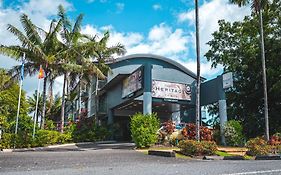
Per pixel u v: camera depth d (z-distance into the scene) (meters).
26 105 37.16
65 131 29.39
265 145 15.27
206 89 25.03
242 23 30.09
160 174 7.10
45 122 30.61
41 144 23.30
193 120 35.59
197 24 17.09
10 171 8.17
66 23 29.84
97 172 7.59
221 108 22.91
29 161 11.30
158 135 20.16
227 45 32.41
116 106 30.75
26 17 26.55
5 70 31.86
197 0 17.36
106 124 32.47
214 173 7.21
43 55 25.72
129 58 35.12
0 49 25.28
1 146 21.31
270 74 25.52
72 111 47.09
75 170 8.14
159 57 35.34
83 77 33.78
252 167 8.64
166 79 25.44
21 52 25.95
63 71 29.03
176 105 28.48
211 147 14.61
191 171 7.66
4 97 32.00
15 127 25.52
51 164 10.20
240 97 30.33
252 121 28.78
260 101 29.09
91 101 38.81
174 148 18.12
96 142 28.25
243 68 28.08
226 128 21.89
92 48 29.06
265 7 20.31
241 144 21.42
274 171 7.51
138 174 7.13
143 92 22.64
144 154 15.02
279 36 26.55
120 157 13.23
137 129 18.97
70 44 29.50
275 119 27.52
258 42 27.31
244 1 20.33
